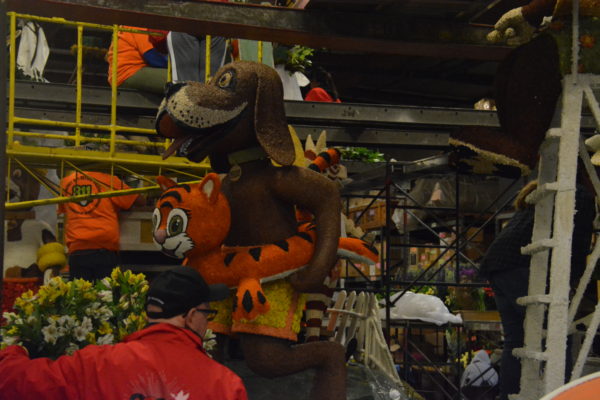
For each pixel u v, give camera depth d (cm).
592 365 631
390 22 491
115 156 591
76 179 594
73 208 667
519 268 474
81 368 278
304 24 479
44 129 738
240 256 429
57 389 274
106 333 402
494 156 418
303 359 438
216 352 467
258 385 498
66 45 1471
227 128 439
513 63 421
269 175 443
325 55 1447
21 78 770
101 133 746
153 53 718
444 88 1706
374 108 769
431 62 1520
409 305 845
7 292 681
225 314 462
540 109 409
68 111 743
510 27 436
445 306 864
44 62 888
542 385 390
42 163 596
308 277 427
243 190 443
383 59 1476
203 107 426
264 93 441
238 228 442
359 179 823
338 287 806
